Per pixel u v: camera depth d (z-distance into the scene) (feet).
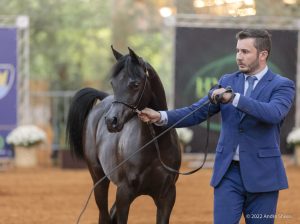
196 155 63.98
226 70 63.26
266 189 19.60
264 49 19.76
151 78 23.61
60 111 71.72
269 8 78.07
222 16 64.85
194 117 21.61
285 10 78.07
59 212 39.14
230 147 19.89
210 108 21.34
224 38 63.21
